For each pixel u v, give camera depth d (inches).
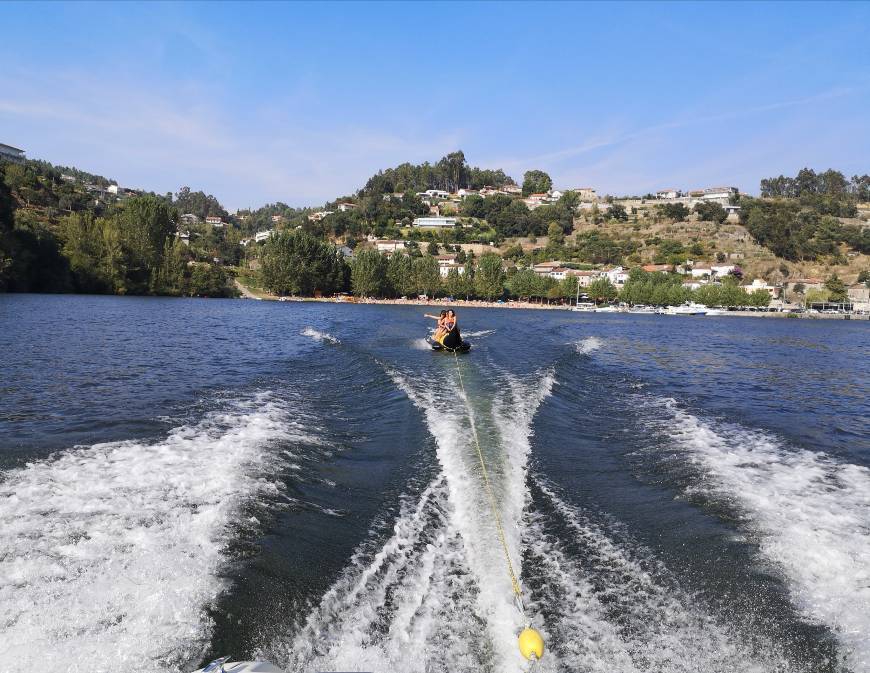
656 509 318.7
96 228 3250.5
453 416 504.4
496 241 7632.9
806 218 7150.6
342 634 193.6
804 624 212.4
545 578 237.0
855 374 984.3
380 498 315.6
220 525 265.0
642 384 780.0
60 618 187.6
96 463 345.4
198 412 494.6
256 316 1889.8
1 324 1224.8
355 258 4635.8
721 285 4889.3
